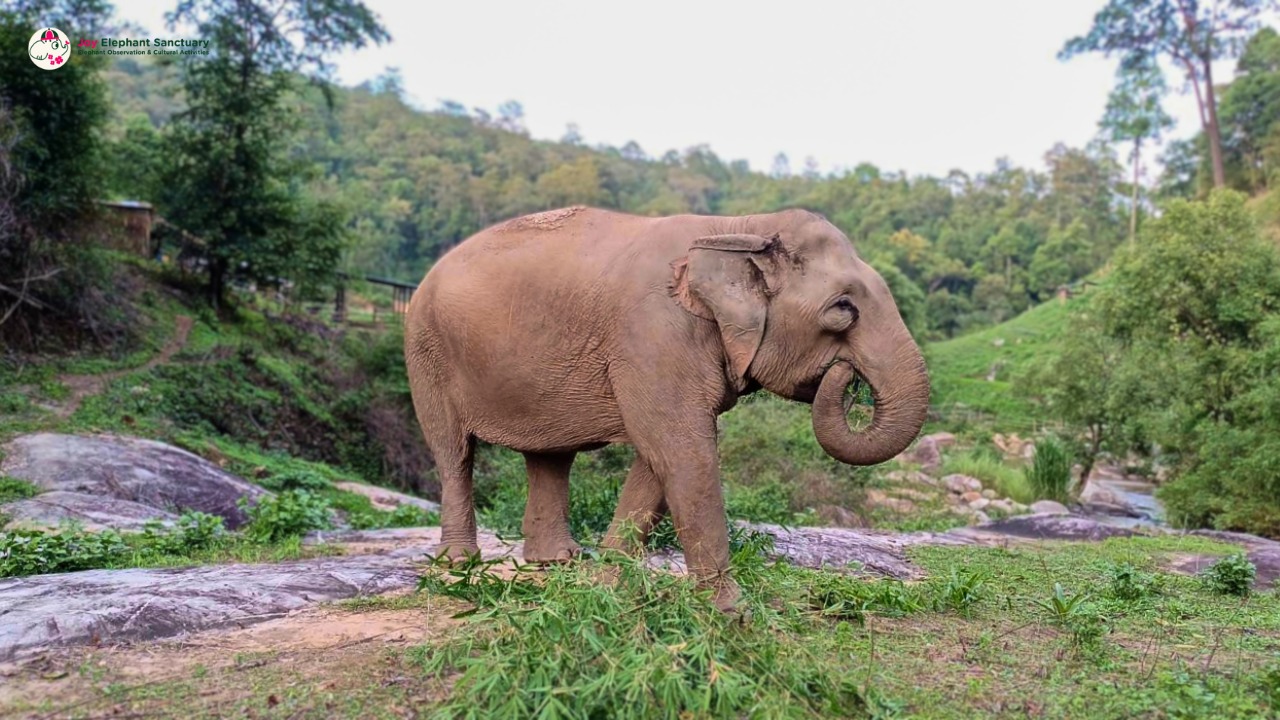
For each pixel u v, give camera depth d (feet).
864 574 20.75
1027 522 35.81
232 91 74.54
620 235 16.24
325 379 75.20
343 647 13.53
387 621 14.93
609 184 341.82
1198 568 25.12
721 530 14.79
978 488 64.49
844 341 14.92
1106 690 12.49
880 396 14.67
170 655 13.07
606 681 10.09
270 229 77.00
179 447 50.55
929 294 247.70
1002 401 129.18
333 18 77.82
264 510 27.63
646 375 14.93
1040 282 244.42
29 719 10.68
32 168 54.90
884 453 14.66
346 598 16.65
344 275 90.12
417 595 16.72
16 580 16.90
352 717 10.81
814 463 48.60
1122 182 281.95
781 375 15.12
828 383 14.94
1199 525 52.11
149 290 72.49
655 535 18.69
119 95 233.55
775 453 48.42
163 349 64.85
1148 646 15.29
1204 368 58.08
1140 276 69.67
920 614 16.74
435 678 11.95
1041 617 16.93
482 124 366.84
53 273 54.95
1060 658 14.15
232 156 73.41
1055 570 23.38
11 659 12.64
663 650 10.80
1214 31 177.78
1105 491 70.38
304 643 13.71
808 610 15.47
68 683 11.83
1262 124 185.47
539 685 10.41
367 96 359.66
